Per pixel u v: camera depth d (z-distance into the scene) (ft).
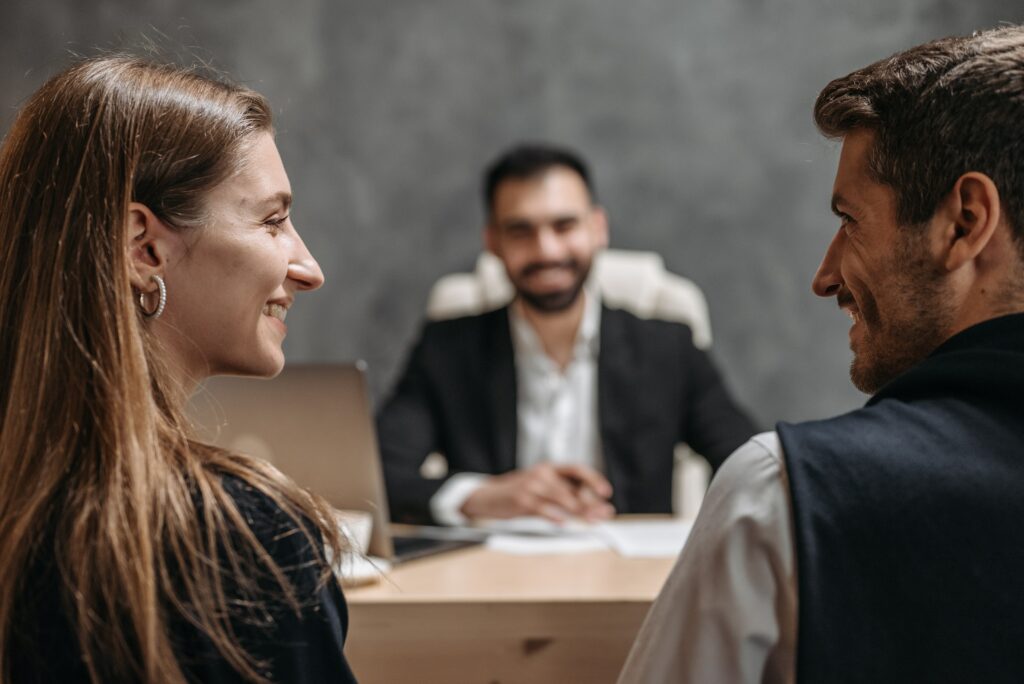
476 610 4.60
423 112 13.64
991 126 2.72
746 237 13.42
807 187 13.32
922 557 2.57
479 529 6.50
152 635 2.45
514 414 8.20
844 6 13.19
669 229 13.47
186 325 2.95
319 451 5.57
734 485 2.79
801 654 2.56
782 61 13.28
